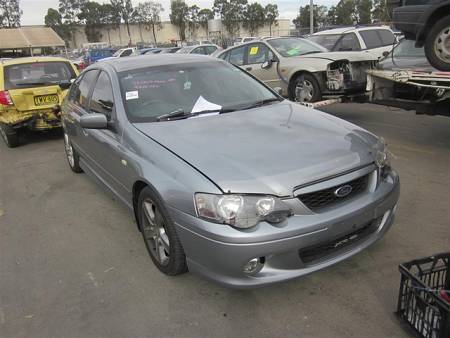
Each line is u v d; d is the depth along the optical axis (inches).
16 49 1760.6
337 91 308.3
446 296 94.9
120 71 165.5
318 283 120.8
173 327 108.0
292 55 345.1
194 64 174.6
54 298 123.4
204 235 103.0
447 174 198.2
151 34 4025.6
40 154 292.2
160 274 130.9
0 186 230.2
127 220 172.7
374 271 124.7
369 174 117.4
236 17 3831.2
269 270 103.5
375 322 104.5
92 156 178.9
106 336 106.7
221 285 105.6
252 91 167.9
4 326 112.9
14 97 297.1
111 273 133.9
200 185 104.8
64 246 154.4
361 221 111.0
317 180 106.3
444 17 208.4
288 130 129.6
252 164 108.9
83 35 4005.9
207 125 135.9
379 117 330.0
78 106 198.5
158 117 143.9
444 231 145.8
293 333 103.0
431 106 227.1
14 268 141.6
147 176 120.1
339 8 2716.5
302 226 101.7
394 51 298.8
